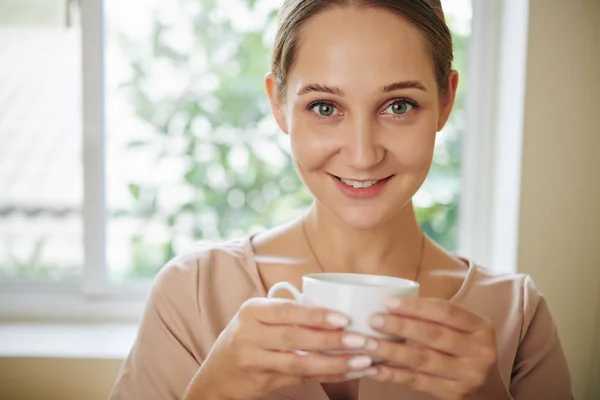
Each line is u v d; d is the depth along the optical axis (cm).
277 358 65
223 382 71
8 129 228
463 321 66
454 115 182
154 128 205
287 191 216
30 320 158
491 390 73
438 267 103
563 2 133
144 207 203
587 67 135
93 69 157
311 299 64
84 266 158
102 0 156
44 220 202
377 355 63
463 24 169
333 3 81
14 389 129
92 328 152
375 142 81
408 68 81
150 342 97
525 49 134
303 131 84
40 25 194
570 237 138
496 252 151
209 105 208
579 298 138
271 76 96
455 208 187
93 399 129
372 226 85
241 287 99
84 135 157
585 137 136
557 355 102
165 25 201
